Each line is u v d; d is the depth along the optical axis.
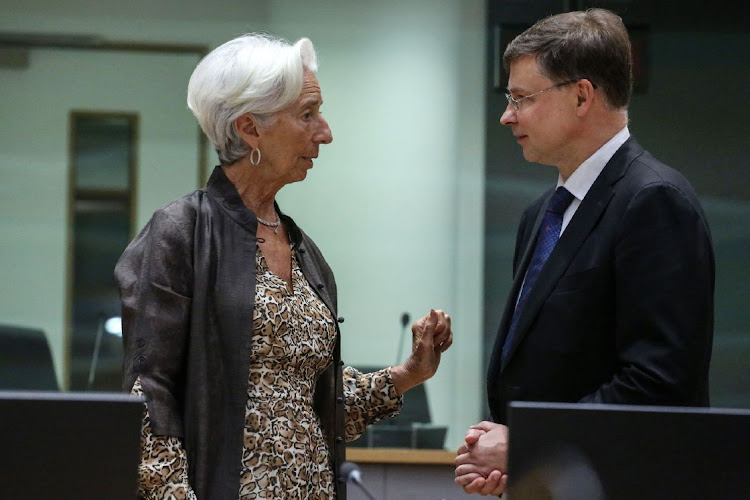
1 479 3.40
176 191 11.70
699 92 11.42
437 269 11.27
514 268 5.44
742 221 11.37
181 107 11.70
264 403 4.60
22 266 11.53
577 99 4.84
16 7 11.58
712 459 3.47
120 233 11.68
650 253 4.56
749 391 11.16
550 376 4.75
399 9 11.36
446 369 11.01
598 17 4.93
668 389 4.43
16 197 11.59
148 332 4.50
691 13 11.41
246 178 4.91
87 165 11.66
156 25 11.65
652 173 4.71
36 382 11.09
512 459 3.48
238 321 4.59
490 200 11.30
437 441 10.10
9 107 11.59
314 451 4.75
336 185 11.34
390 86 11.38
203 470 4.45
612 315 4.71
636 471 3.46
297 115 4.83
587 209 4.80
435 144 11.34
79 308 11.53
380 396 5.30
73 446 3.44
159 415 4.40
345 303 11.21
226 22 11.65
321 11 11.48
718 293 11.31
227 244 4.72
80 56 11.63
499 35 11.31
